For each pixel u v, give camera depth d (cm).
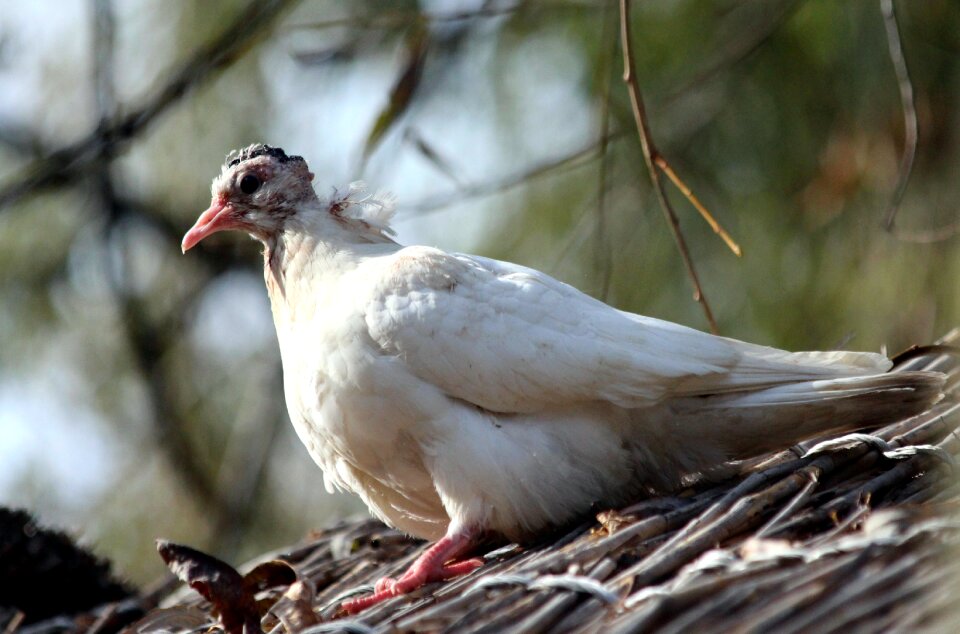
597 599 561
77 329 1630
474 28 1326
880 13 1199
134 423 1631
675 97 1177
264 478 1622
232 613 652
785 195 1238
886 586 515
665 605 520
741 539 620
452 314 742
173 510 1598
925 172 1184
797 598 513
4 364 1589
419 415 740
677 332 755
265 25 1155
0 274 1611
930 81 1190
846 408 735
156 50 1522
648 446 758
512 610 567
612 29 1006
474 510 741
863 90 1207
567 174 1287
